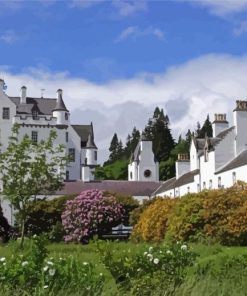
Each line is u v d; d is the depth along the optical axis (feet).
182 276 35.91
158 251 37.88
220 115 184.75
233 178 144.77
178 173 217.15
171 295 33.22
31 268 34.35
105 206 135.64
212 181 162.30
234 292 33.65
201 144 193.77
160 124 404.36
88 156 345.31
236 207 94.79
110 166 399.03
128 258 36.04
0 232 144.36
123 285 34.58
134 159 315.58
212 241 91.50
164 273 35.88
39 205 151.94
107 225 136.05
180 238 94.89
